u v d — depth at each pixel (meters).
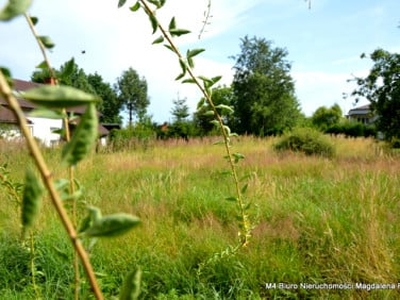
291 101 34.38
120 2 0.79
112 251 3.20
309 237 3.47
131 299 0.41
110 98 51.03
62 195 0.52
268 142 12.84
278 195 4.66
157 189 5.29
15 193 1.71
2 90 0.26
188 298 2.64
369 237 3.03
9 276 2.86
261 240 3.34
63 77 0.64
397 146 9.41
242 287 2.83
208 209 4.44
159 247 3.34
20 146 7.59
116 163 7.84
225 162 7.44
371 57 9.31
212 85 1.35
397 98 9.00
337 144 12.33
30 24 0.59
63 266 2.89
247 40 34.91
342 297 2.67
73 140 0.34
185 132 19.48
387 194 4.40
